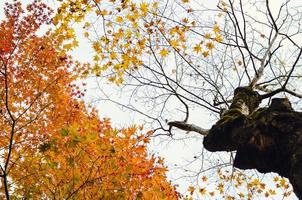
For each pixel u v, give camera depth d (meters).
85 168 5.41
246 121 3.63
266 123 3.40
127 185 5.77
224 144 3.91
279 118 3.34
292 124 3.26
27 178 5.85
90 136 4.64
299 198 2.95
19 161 6.05
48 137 7.40
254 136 3.45
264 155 3.42
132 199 5.78
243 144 3.55
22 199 5.90
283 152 3.26
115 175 5.48
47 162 5.30
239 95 4.69
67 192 5.45
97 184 5.51
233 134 3.75
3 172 4.94
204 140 4.03
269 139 3.36
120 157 5.23
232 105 4.43
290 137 3.20
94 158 5.30
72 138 4.60
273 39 5.84
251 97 4.74
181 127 5.34
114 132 4.98
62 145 5.07
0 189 6.01
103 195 5.55
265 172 3.54
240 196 7.65
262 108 3.70
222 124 3.87
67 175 5.40
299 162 2.96
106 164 5.35
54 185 5.50
